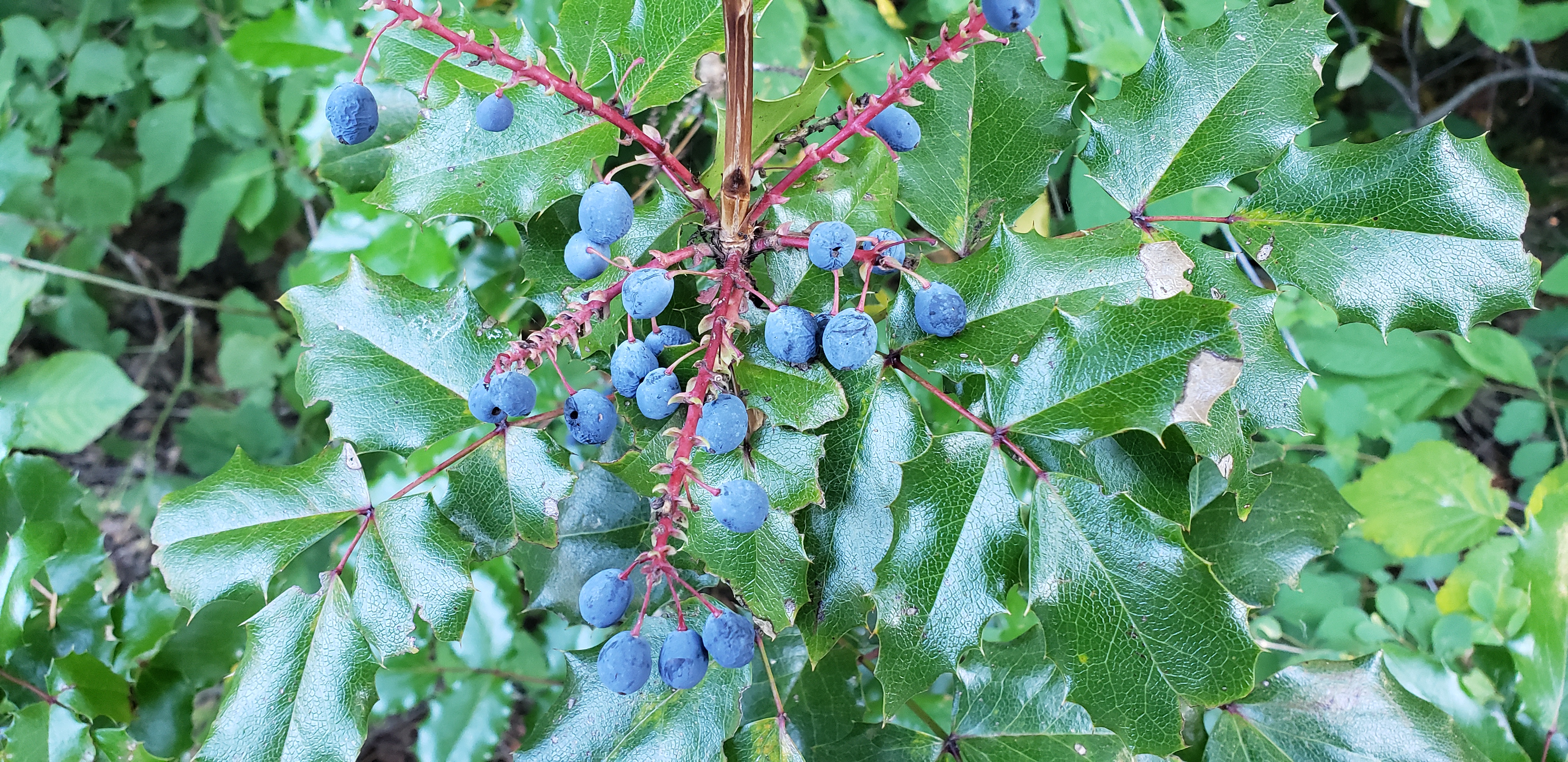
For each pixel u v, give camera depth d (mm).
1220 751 335
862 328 265
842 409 277
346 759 292
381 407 307
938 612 287
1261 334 299
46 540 378
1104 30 423
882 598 286
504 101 273
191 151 697
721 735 302
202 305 711
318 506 302
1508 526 570
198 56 638
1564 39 820
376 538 299
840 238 266
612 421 283
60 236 748
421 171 296
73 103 717
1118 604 283
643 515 348
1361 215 297
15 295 555
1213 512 362
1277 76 310
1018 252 289
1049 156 323
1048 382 277
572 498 349
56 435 612
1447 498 579
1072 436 275
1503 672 388
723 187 269
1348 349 627
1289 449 624
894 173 301
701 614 312
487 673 435
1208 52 313
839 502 290
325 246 427
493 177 297
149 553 725
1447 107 730
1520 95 836
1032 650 333
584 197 273
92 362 624
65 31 658
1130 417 269
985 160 323
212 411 683
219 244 630
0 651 370
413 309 311
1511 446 779
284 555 299
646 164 297
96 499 737
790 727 336
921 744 330
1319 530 361
